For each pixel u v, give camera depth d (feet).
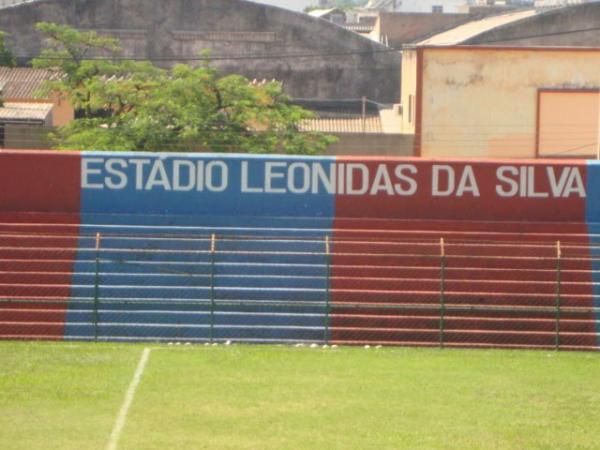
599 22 277.85
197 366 98.22
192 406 83.05
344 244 117.80
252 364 99.86
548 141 217.36
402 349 110.73
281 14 280.72
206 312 113.60
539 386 93.09
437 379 95.09
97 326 111.75
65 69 227.40
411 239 119.44
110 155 120.37
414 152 215.92
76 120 197.88
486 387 92.12
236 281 115.24
